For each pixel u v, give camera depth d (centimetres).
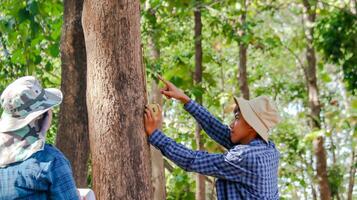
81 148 495
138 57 366
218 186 362
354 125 940
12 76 692
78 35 495
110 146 354
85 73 497
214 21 961
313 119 1082
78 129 493
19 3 607
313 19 1105
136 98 359
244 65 1057
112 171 353
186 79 809
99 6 362
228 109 828
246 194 352
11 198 272
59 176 276
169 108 1217
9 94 284
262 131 361
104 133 355
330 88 1487
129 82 359
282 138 1313
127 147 353
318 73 1467
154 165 840
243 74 1057
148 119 360
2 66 688
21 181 272
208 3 943
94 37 362
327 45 1029
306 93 1396
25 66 688
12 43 667
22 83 288
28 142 279
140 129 358
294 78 1655
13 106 281
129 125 355
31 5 598
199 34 923
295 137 1288
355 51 1015
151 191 360
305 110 1419
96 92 359
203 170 348
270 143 372
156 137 355
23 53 643
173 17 923
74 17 496
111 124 354
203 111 404
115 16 361
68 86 495
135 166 354
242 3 1004
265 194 354
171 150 351
